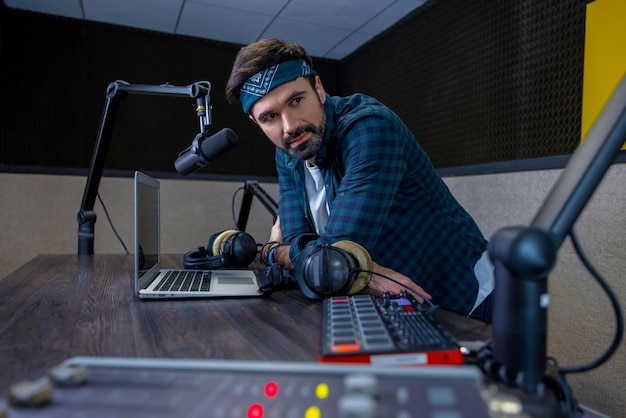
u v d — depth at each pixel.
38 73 2.28
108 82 2.42
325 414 0.27
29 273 1.07
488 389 0.33
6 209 2.11
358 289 0.74
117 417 0.27
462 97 2.08
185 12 2.32
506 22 1.83
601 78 1.43
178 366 0.32
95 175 1.45
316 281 0.72
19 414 0.27
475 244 1.12
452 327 0.55
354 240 0.86
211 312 0.66
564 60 1.57
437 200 1.10
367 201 0.88
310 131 0.98
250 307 0.69
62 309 0.68
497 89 1.88
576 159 0.41
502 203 1.75
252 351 0.47
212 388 0.30
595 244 1.38
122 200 2.29
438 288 1.10
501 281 0.38
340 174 1.03
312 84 1.00
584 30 1.49
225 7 2.28
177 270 1.07
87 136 2.37
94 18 2.37
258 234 2.51
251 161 2.67
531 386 0.36
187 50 2.60
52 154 2.31
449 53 2.17
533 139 1.69
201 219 2.41
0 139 2.21
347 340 0.44
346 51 2.92
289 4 2.26
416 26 2.40
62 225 2.20
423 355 0.41
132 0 2.19
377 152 0.90
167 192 2.36
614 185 1.34
